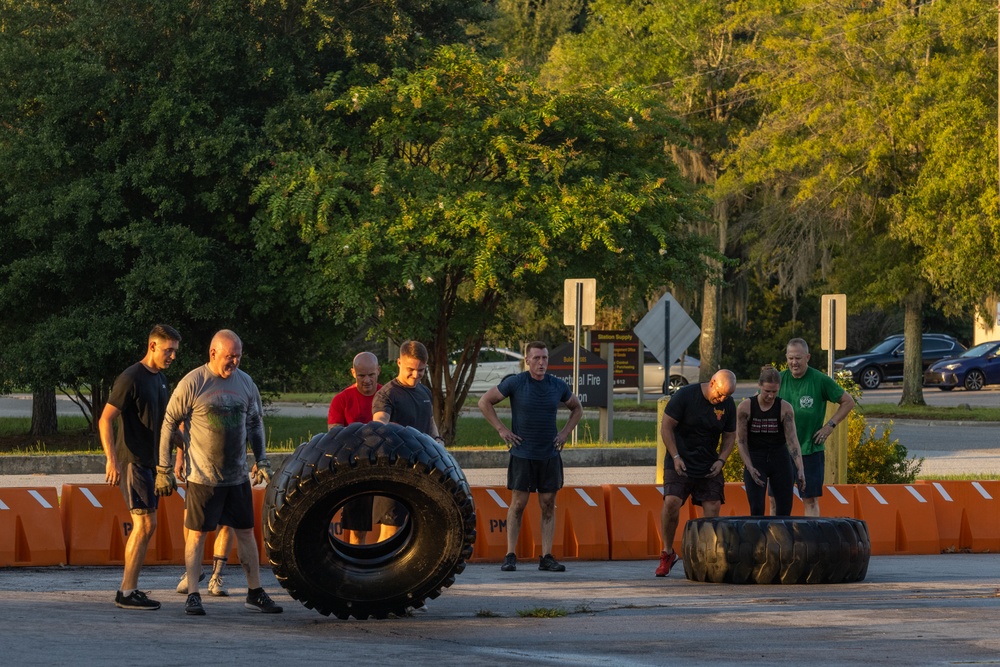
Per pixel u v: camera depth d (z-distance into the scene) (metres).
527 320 154.25
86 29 84.31
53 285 84.62
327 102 85.31
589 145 88.19
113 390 32.03
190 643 26.75
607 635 28.94
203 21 85.38
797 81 129.88
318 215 79.75
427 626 30.50
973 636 28.50
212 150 81.38
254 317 88.75
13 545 41.88
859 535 39.66
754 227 154.75
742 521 39.62
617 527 47.03
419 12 92.31
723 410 40.81
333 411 37.44
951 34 120.94
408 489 31.05
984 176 114.62
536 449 42.00
